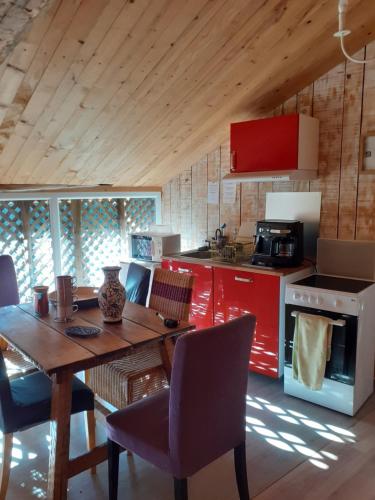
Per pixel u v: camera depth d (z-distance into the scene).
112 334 2.00
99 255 4.54
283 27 2.54
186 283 2.55
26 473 2.17
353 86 3.11
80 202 4.29
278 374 3.09
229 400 1.70
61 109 2.74
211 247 4.03
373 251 3.04
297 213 3.53
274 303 3.04
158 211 4.76
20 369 2.37
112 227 4.61
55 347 1.85
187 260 3.64
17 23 1.90
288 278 3.05
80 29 2.14
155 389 2.50
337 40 2.81
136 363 2.53
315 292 2.72
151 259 4.20
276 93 3.37
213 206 4.22
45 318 2.24
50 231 3.98
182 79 2.82
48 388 2.09
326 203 3.36
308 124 3.19
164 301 2.65
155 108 3.07
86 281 4.46
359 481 2.10
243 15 2.36
